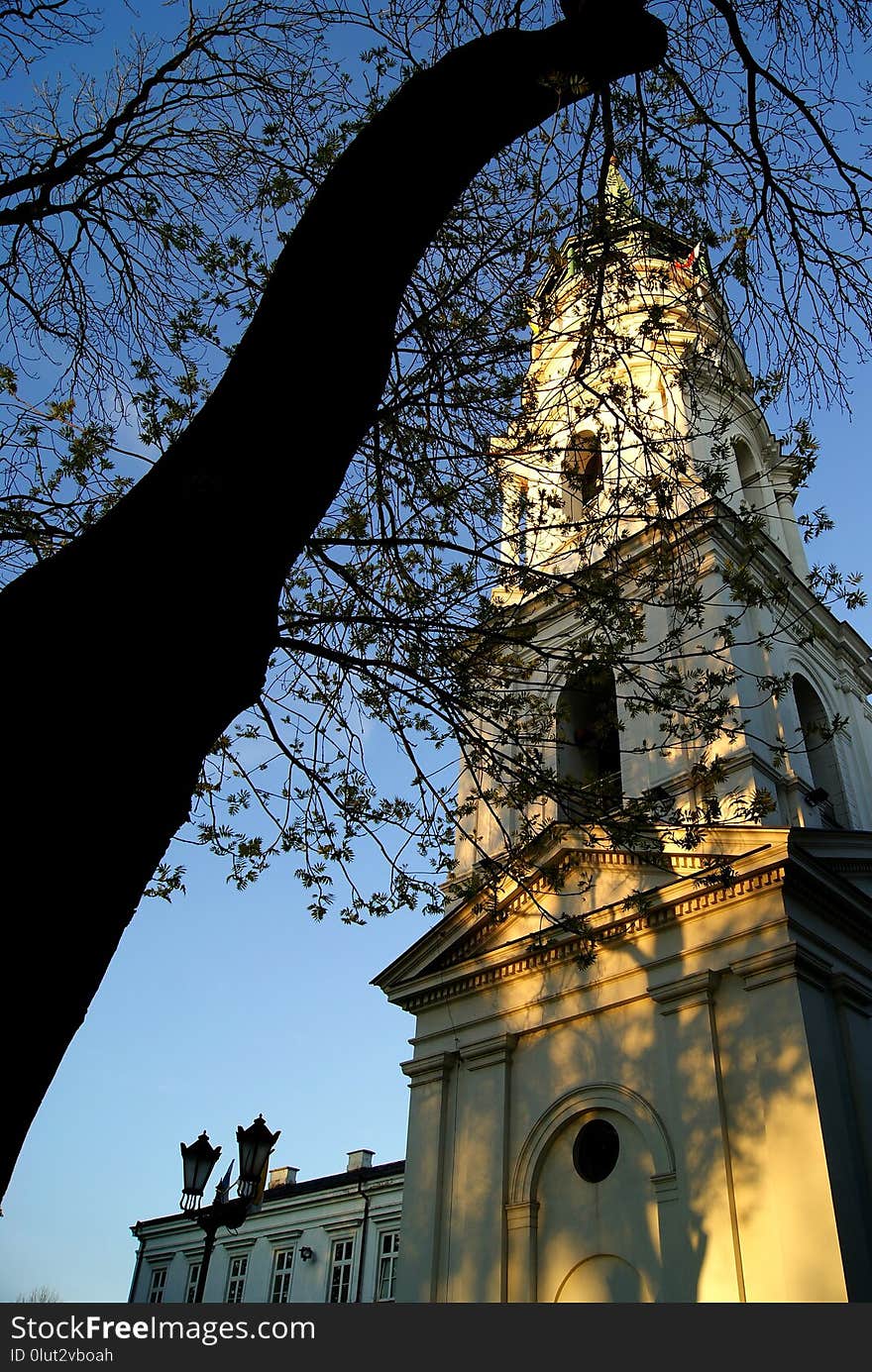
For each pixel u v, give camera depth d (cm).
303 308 504
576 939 1716
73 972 345
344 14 942
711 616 1884
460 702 983
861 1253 1280
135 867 375
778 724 1838
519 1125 1700
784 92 851
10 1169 318
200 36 937
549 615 2073
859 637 2277
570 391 1266
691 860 1608
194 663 408
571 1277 1533
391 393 960
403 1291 1667
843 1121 1388
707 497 2048
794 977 1450
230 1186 1553
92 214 972
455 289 941
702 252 1009
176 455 464
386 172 550
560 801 1134
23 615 394
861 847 1697
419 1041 1927
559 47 643
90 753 368
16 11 812
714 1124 1431
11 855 340
